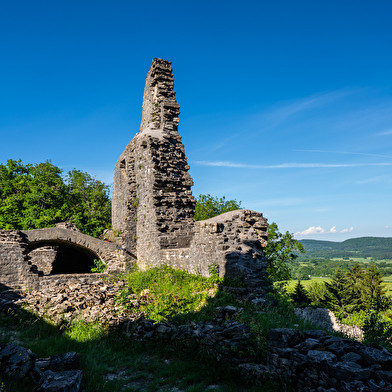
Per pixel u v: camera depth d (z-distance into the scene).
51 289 14.91
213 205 38.53
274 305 10.69
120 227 24.70
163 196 18.03
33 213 31.25
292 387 5.76
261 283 11.63
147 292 12.73
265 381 6.10
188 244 17.70
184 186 19.28
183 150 20.22
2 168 37.41
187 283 12.95
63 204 34.97
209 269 12.92
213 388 6.21
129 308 11.37
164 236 17.03
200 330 7.91
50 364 6.14
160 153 18.86
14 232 17.38
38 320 10.83
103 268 20.09
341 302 42.12
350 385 4.79
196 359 7.41
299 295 44.00
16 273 16.91
